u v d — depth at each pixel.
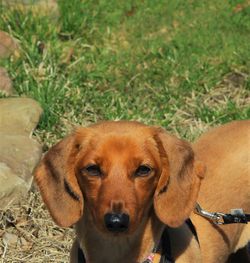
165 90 9.61
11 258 7.39
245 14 10.97
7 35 9.91
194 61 10.14
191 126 8.93
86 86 9.62
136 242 5.59
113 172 5.28
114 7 10.99
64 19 10.55
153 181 5.40
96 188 5.34
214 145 6.55
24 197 7.91
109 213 5.14
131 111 9.20
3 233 7.63
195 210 6.05
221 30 10.72
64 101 9.19
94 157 5.32
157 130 5.48
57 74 9.66
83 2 10.84
